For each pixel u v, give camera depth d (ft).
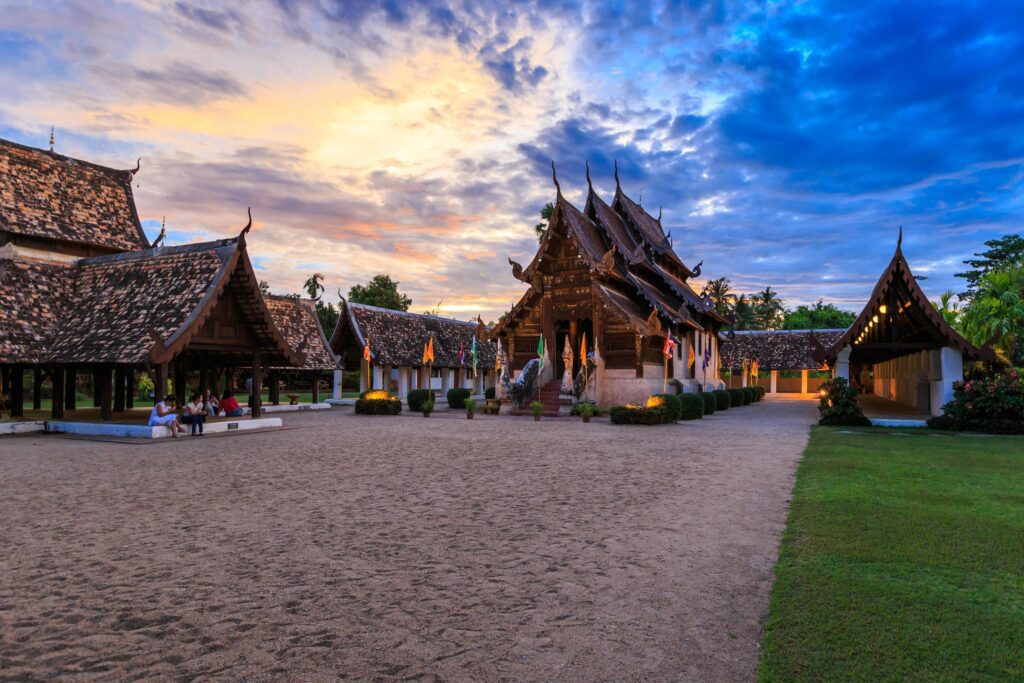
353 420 83.20
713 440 58.49
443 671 13.61
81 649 14.75
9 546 23.16
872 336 76.18
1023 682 12.98
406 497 31.89
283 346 73.92
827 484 34.94
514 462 44.01
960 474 38.29
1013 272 104.32
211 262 68.69
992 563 20.74
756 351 179.42
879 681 13.07
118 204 107.14
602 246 105.29
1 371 79.25
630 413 75.61
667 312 100.07
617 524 26.48
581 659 14.21
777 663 13.87
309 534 24.80
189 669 13.73
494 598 17.99
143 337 63.36
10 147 94.99
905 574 19.74
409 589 18.71
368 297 223.10
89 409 88.89
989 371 74.49
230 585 19.04
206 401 82.94
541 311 101.24
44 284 73.97
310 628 15.90
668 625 16.12
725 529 25.61
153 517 27.58
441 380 144.25
